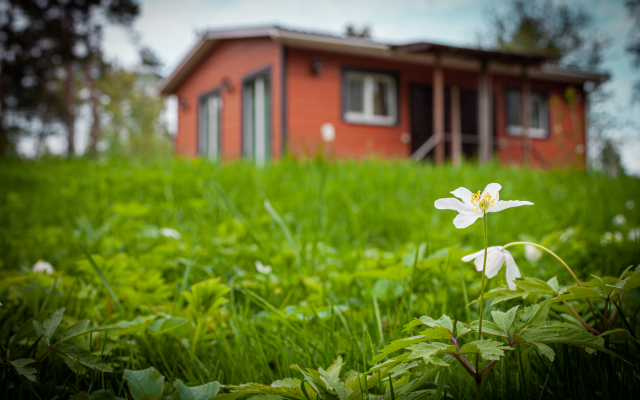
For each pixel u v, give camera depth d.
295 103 11.61
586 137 15.82
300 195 4.27
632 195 4.83
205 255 2.36
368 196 4.29
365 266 2.05
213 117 14.68
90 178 5.17
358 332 1.39
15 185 5.22
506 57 12.33
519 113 14.96
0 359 0.88
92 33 31.14
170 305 1.63
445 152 13.71
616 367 0.99
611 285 0.86
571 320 1.00
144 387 0.72
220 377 1.12
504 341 0.81
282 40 11.28
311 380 0.80
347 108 12.44
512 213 3.69
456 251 1.58
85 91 43.53
